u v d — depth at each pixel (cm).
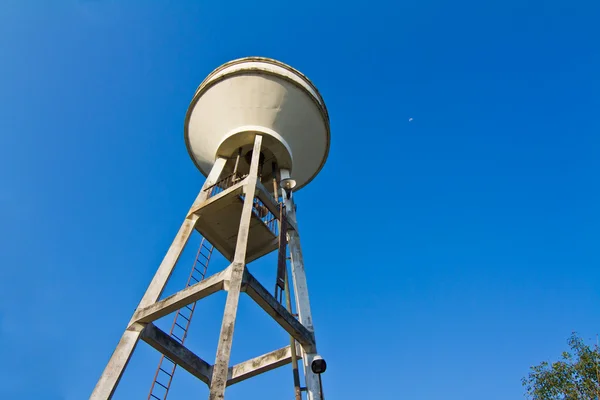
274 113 1533
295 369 1185
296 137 1590
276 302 1101
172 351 1203
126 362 1037
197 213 1367
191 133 1644
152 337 1148
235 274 1035
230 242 1529
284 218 1355
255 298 1064
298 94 1541
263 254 1523
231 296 989
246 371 1230
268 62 1569
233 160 1609
